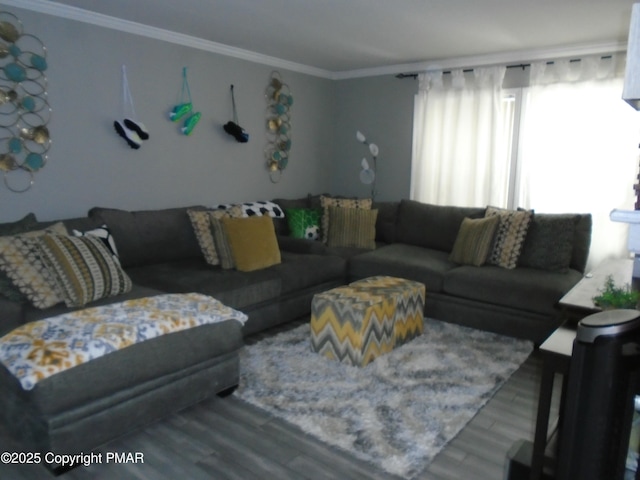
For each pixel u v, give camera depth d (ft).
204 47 13.60
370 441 7.10
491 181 14.94
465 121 15.25
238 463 6.60
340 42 13.39
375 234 15.74
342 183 18.78
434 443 7.08
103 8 10.74
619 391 3.93
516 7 10.07
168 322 7.43
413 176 16.75
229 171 14.96
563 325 6.58
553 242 11.89
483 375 9.27
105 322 7.16
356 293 10.18
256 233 11.66
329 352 9.83
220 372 8.09
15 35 9.97
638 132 12.66
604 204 13.29
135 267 11.18
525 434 7.42
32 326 6.99
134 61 12.12
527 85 14.30
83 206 11.54
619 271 9.64
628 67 3.92
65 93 10.92
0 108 9.97
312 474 6.38
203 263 11.78
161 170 13.09
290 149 16.98
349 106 18.10
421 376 9.16
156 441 7.10
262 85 15.56
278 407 8.02
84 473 6.36
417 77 16.21
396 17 10.94
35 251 8.50
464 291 11.64
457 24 11.39
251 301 10.66
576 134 13.50
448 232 14.25
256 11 10.72
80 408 6.31
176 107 13.04
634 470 4.17
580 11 10.23
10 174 10.25
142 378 6.89
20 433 6.70
